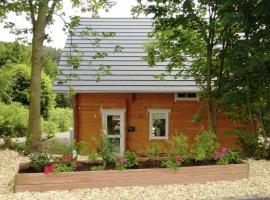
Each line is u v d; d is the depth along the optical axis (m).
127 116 17.08
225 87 10.59
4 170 8.55
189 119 17.16
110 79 17.23
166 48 11.62
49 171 6.55
